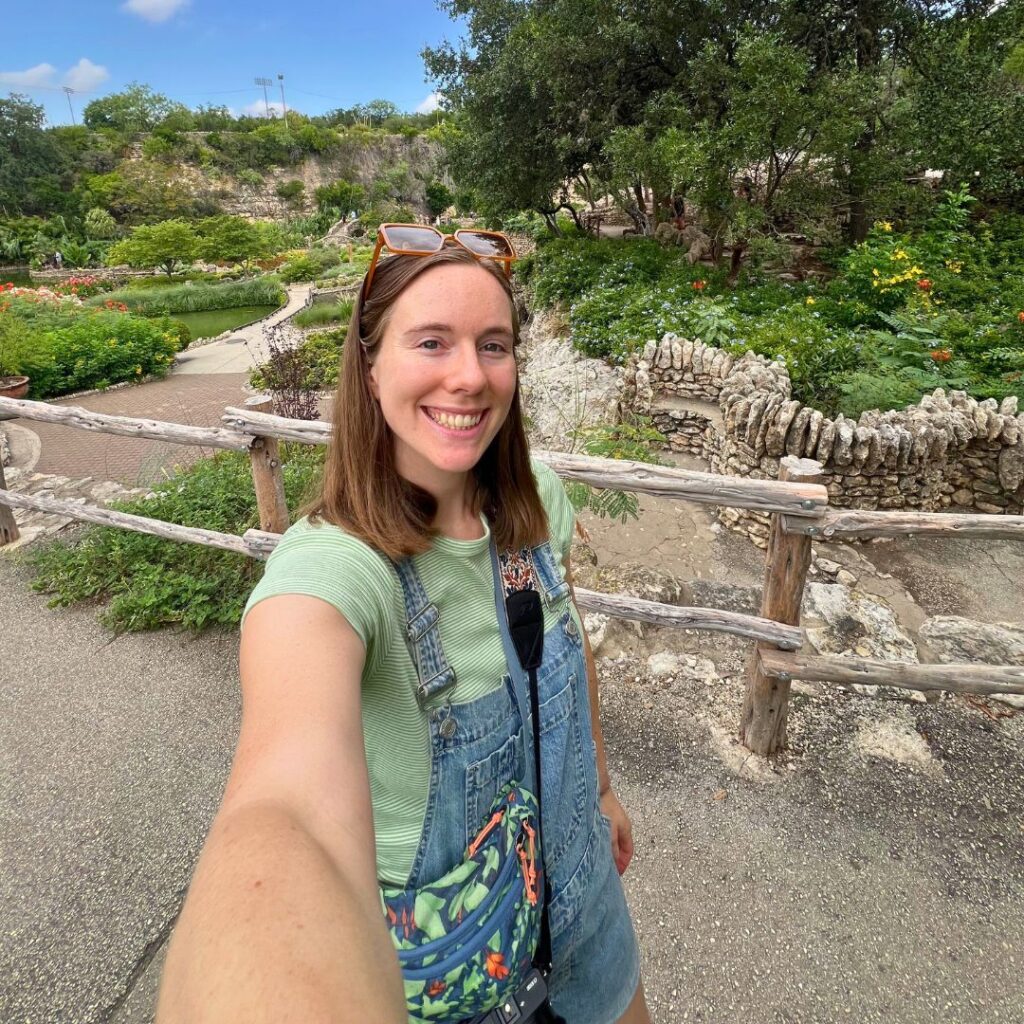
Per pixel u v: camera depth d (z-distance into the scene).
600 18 10.45
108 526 3.60
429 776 0.73
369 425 0.77
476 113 12.63
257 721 0.59
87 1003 1.63
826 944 1.75
